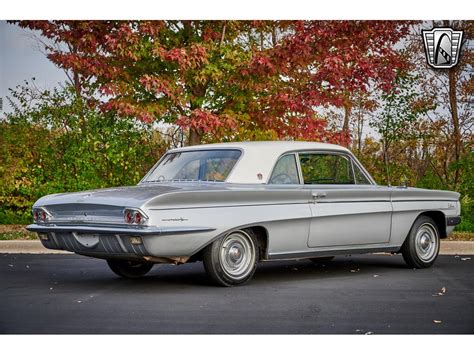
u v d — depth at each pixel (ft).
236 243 24.67
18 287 25.25
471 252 37.93
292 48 37.81
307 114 39.50
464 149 51.37
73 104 47.42
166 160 27.43
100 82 40.34
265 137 40.22
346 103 40.37
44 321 19.17
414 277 27.86
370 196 28.14
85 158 45.75
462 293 23.97
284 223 25.29
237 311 20.56
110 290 24.40
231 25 40.40
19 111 48.67
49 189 46.55
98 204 23.16
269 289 24.54
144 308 20.98
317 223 26.30
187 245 23.03
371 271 29.76
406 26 39.42
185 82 40.27
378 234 28.53
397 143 52.31
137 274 27.96
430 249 30.94
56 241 24.45
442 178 52.70
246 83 39.29
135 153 47.11
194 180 25.77
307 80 40.47
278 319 19.48
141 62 39.91
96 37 38.68
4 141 47.55
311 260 33.78
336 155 28.17
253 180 25.32
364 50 39.58
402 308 21.13
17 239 40.57
